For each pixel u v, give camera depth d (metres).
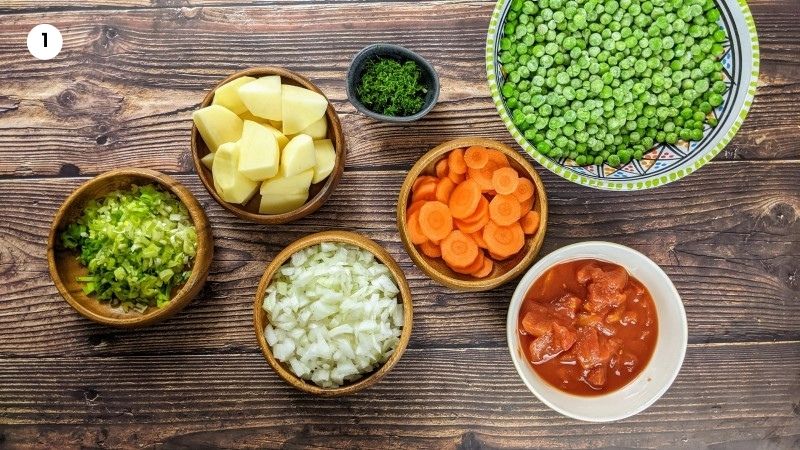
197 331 0.84
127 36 0.84
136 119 0.84
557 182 0.85
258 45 0.84
